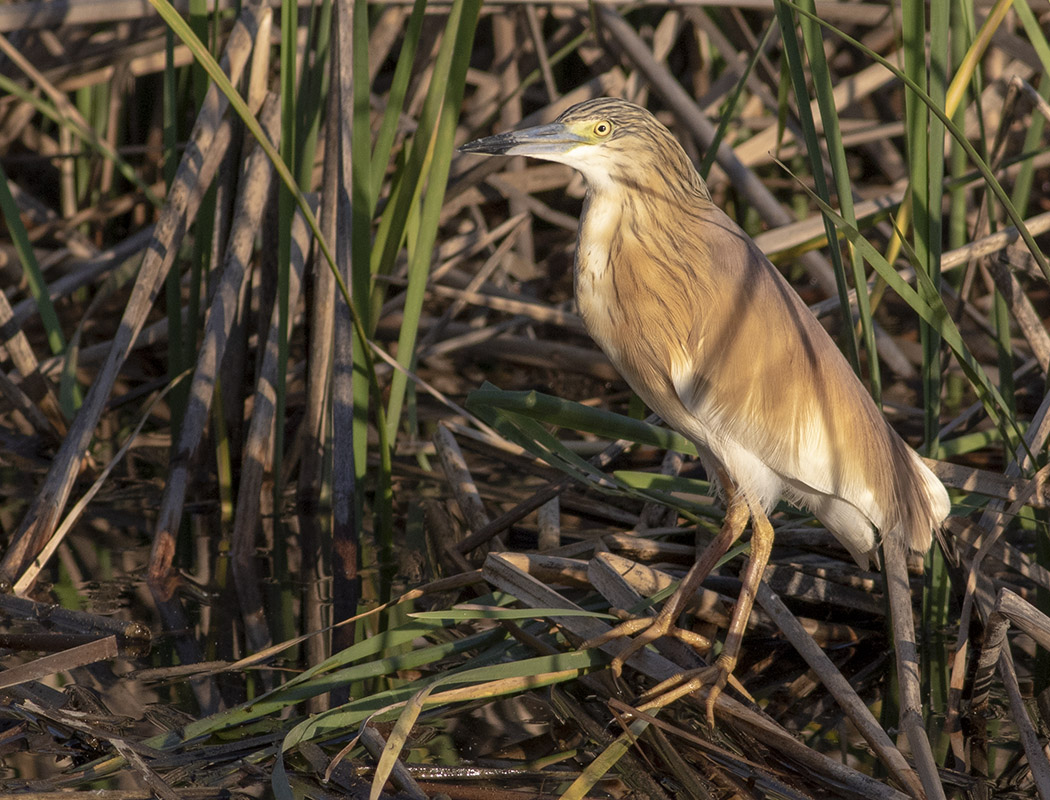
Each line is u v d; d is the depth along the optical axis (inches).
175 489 357.7
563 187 618.2
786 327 293.6
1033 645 325.7
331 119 366.9
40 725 265.4
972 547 308.5
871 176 704.4
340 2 343.3
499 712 281.6
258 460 368.5
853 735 276.1
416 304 366.0
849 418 292.2
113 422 482.0
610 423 317.1
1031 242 239.6
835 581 343.9
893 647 320.5
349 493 354.6
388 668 281.3
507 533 387.5
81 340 549.0
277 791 228.7
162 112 612.7
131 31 584.4
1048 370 330.0
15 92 454.0
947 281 538.3
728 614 327.0
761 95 567.8
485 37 676.7
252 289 438.9
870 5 529.7
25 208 576.4
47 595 333.4
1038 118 369.4
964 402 497.7
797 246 430.9
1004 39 464.1
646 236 297.3
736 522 295.9
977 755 265.9
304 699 275.0
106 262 509.0
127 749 241.0
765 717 264.2
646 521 374.9
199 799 237.8
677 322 296.5
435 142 357.4
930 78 307.6
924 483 300.4
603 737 268.7
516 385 528.1
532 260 595.5
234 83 380.5
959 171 436.1
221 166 402.3
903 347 545.0
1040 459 317.7
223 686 287.0
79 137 595.2
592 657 277.0
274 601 336.8
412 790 231.9
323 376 395.2
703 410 297.4
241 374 417.4
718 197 649.6
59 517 342.3
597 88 538.0
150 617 323.9
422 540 382.9
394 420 375.2
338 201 358.6
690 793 247.1
